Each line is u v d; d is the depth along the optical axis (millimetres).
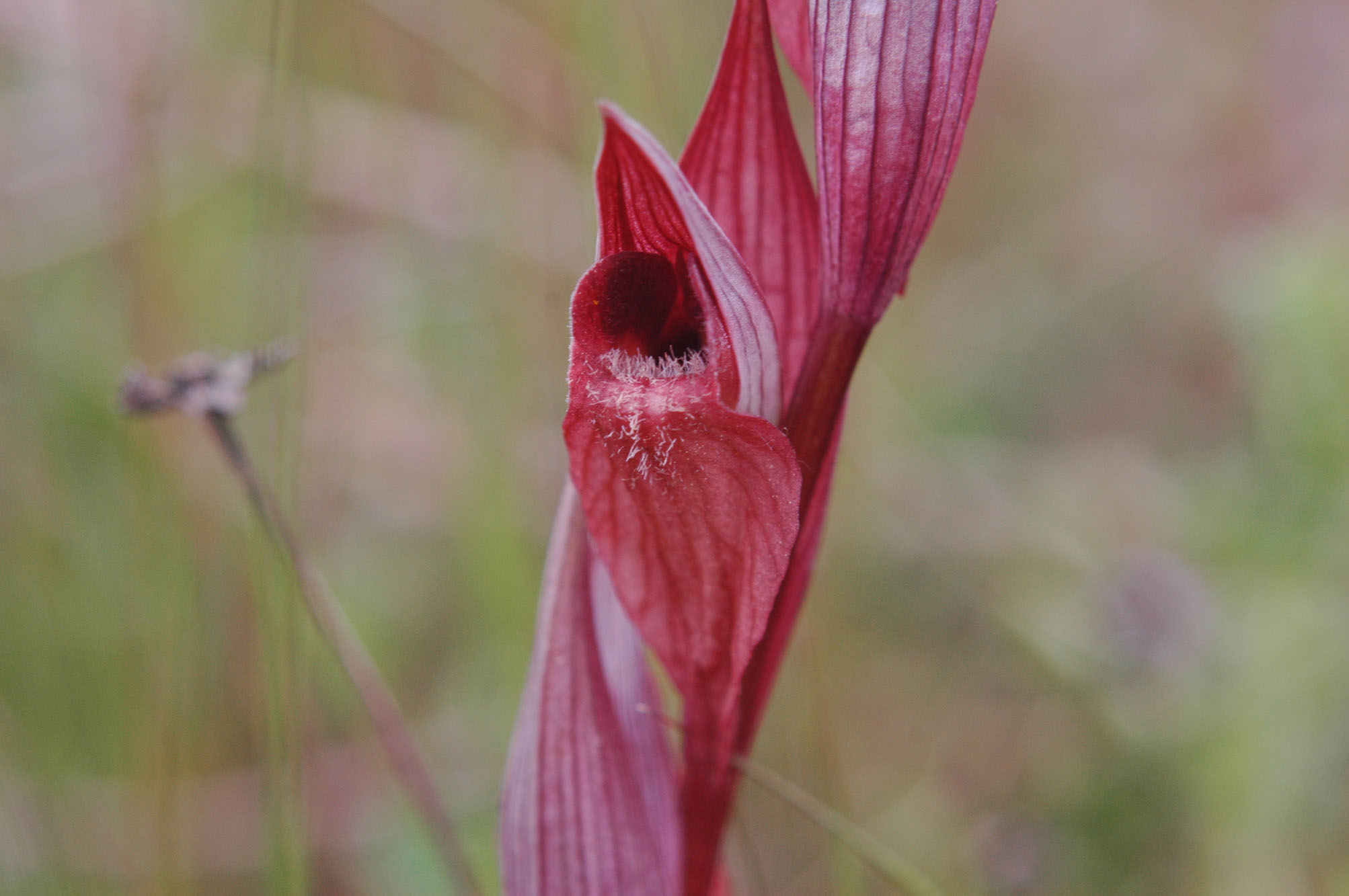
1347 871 261
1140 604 285
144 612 250
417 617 302
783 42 173
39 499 262
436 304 307
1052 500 337
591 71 272
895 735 301
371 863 259
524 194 276
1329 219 332
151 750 235
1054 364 404
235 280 302
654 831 176
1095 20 478
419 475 312
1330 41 435
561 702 173
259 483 200
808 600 226
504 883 176
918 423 337
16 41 311
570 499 172
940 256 423
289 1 222
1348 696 268
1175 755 274
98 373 288
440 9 281
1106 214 435
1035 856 264
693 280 161
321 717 273
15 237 294
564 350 281
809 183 171
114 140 279
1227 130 445
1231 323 338
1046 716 300
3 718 235
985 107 458
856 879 221
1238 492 304
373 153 298
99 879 230
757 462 160
